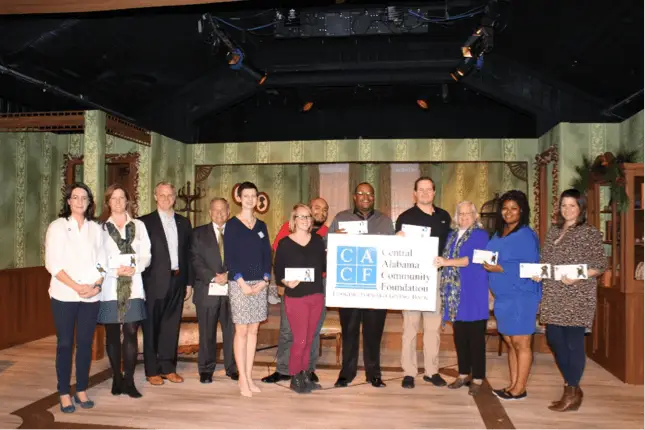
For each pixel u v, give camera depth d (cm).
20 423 388
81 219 414
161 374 502
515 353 451
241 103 1009
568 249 412
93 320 421
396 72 854
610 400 450
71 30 677
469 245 465
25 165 838
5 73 688
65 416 402
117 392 458
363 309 491
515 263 434
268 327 723
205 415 406
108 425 384
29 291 700
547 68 838
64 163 901
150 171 858
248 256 459
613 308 536
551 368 560
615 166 557
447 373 546
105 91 853
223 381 504
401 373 542
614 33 659
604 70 759
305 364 470
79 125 705
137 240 453
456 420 397
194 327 567
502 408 425
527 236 435
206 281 477
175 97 973
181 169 983
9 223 809
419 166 1148
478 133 955
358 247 470
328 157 988
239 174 1176
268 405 431
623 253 510
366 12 757
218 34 733
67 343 409
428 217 486
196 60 882
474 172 1124
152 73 867
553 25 704
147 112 978
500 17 696
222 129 1012
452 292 469
